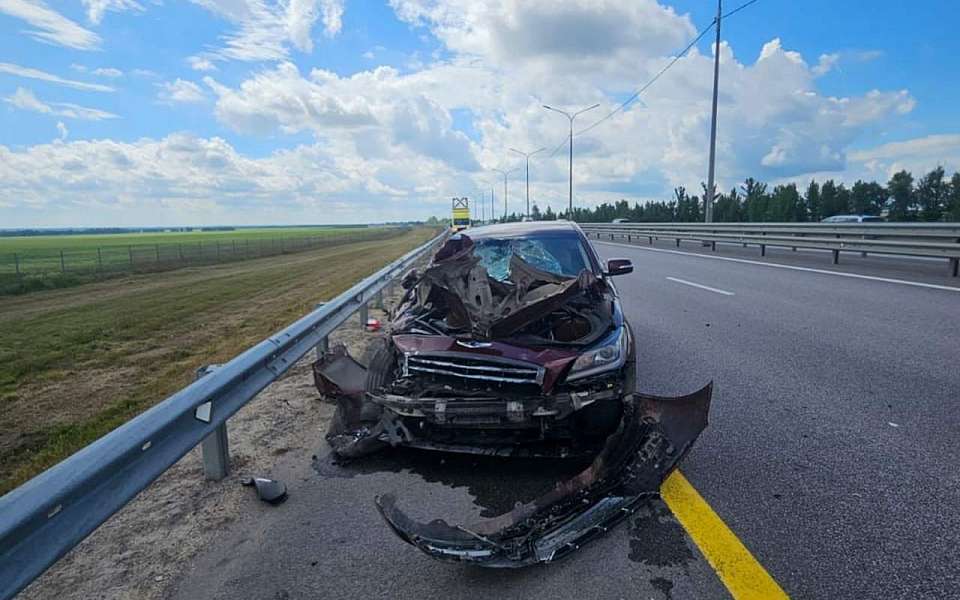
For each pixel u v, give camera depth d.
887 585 2.34
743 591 2.35
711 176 25.16
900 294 9.08
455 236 5.95
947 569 2.42
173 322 12.52
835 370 5.32
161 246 61.78
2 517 1.83
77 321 13.20
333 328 5.92
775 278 11.95
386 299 12.63
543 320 4.04
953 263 11.13
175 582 2.62
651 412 3.22
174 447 2.85
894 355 5.71
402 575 2.61
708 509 3.00
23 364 8.85
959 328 6.67
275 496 3.33
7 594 1.81
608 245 27.33
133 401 6.60
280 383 5.88
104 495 2.32
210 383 3.23
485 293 4.05
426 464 3.78
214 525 3.10
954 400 4.42
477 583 2.52
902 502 2.98
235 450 4.12
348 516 3.15
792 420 4.17
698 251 20.70
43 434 5.71
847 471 3.35
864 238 13.98
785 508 2.98
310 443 4.24
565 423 3.55
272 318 12.52
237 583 2.59
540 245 5.52
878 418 4.12
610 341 3.66
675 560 2.59
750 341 6.61
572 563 2.61
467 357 3.54
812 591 2.33
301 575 2.63
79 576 2.68
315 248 52.09
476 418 3.49
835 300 8.89
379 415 3.94
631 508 2.86
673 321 8.00
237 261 36.16
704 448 3.77
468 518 3.07
